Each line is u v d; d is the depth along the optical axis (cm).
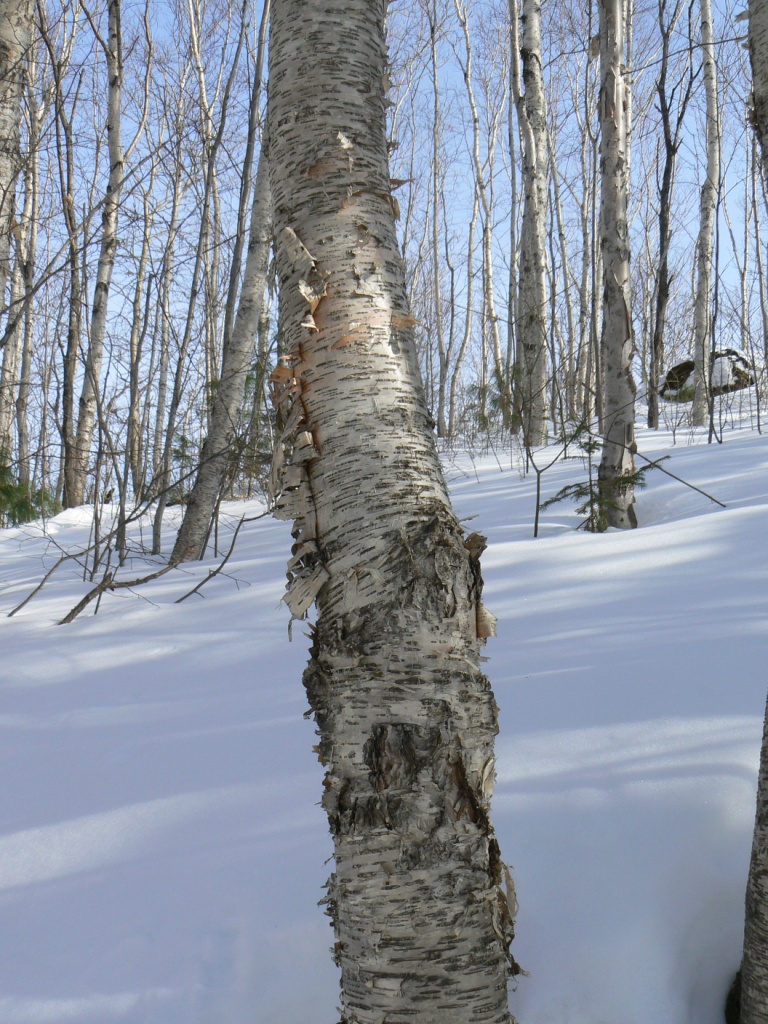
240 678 303
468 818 139
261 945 169
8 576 601
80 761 251
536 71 1016
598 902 169
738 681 234
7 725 287
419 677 140
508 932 145
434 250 1856
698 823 182
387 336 159
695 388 1103
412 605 142
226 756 240
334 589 146
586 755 209
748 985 146
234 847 198
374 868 136
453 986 135
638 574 357
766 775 149
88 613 428
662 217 998
